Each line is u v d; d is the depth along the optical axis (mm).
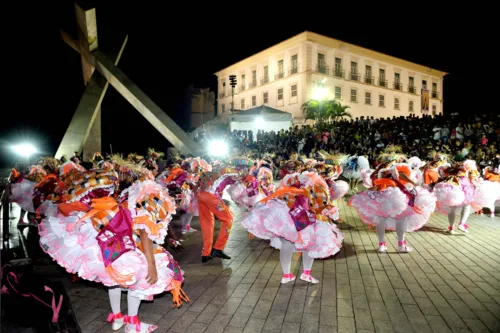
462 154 14227
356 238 7480
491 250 6547
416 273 5383
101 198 3580
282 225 4695
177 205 7754
